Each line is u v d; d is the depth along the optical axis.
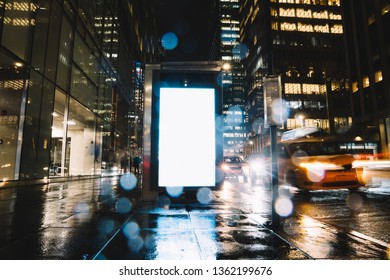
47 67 14.89
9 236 4.05
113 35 29.47
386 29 50.31
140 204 7.43
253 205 7.29
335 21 87.19
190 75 8.28
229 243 3.79
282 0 86.81
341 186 9.19
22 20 12.59
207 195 8.08
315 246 3.68
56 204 7.35
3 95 12.70
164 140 8.11
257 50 98.69
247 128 112.75
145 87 8.21
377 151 51.97
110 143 28.52
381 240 4.06
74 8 18.58
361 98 57.09
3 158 12.38
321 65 84.31
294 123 79.56
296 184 9.75
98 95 24.25
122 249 3.51
